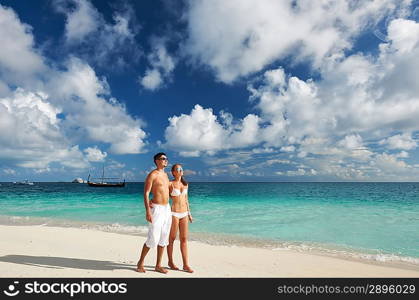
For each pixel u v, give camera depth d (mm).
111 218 15000
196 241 9438
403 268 6480
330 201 25953
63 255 6059
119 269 5129
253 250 7750
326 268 6094
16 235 8609
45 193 42469
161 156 5156
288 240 9820
